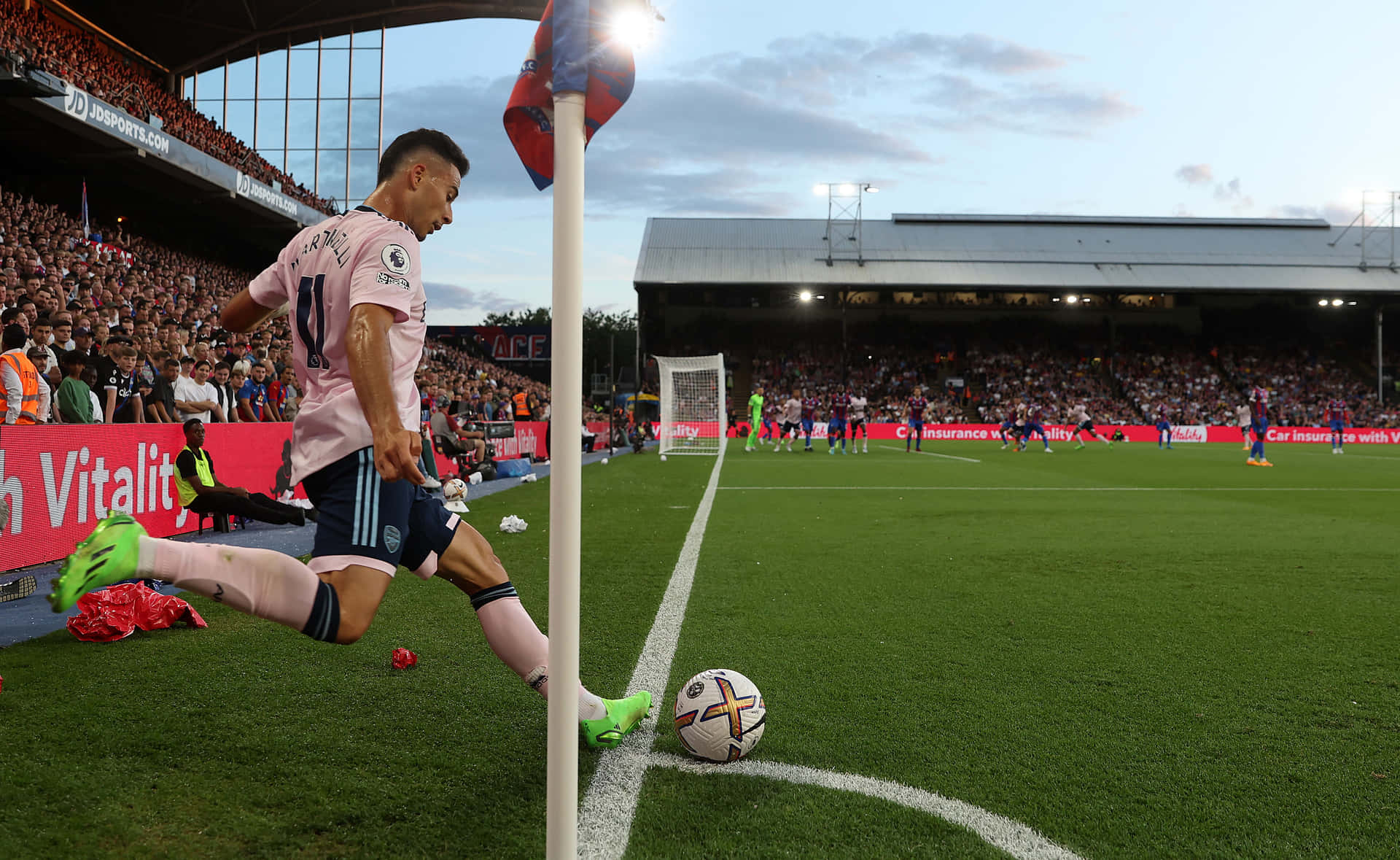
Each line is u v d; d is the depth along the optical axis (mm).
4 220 14523
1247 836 1964
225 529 7211
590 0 1455
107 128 17094
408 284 1896
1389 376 45219
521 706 2768
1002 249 47031
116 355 7211
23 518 5051
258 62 29922
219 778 2184
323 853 1824
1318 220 50812
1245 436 24875
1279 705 2871
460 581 2285
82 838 1857
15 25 18766
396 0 28312
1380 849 1912
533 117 1757
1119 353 47531
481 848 1852
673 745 2490
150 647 3414
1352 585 4984
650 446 28656
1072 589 4805
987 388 45062
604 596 4570
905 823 2000
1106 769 2334
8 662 3172
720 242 47688
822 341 48625
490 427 14633
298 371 2105
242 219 25312
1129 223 51031
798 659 3373
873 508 9008
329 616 1805
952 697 2932
